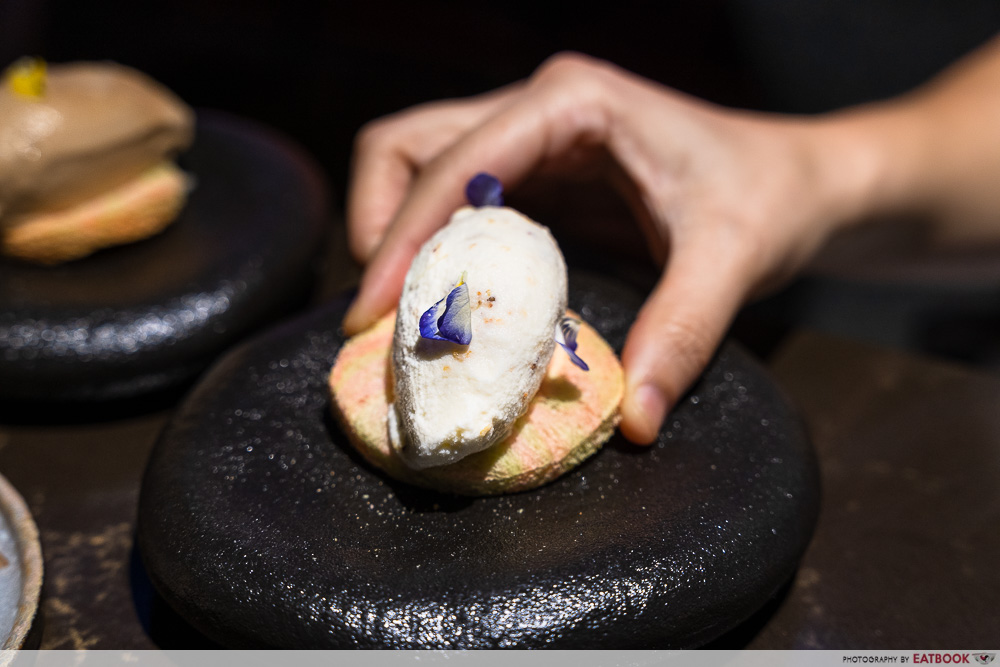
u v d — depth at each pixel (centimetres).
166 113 38
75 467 31
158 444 28
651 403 28
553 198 50
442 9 82
